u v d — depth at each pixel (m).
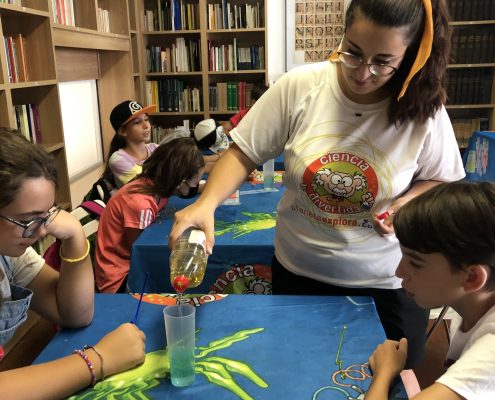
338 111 1.14
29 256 1.17
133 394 0.89
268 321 1.13
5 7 2.38
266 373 0.94
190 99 4.74
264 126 1.24
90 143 4.35
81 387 0.91
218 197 1.22
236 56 4.60
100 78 4.43
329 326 1.10
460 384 0.74
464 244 0.79
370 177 1.13
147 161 2.10
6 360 2.29
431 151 1.17
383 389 0.85
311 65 1.22
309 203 1.19
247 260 1.76
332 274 1.25
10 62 2.67
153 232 1.89
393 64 0.99
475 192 0.82
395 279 1.24
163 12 4.57
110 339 0.98
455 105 4.69
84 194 4.14
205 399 0.87
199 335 1.07
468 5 4.42
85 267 1.12
